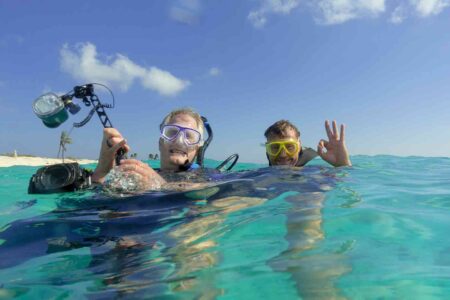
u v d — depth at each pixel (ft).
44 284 1.72
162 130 4.12
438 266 1.73
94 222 2.65
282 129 5.10
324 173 4.44
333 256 1.86
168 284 1.65
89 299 1.56
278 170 4.49
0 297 1.61
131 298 1.55
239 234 2.25
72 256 2.07
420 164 6.93
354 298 1.46
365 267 1.72
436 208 2.82
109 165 3.73
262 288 1.56
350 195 3.26
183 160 4.13
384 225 2.34
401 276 1.63
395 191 3.53
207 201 3.03
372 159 8.74
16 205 3.54
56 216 2.84
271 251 1.96
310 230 2.27
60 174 3.68
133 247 2.15
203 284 1.63
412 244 2.01
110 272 1.83
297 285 1.57
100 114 3.94
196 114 4.37
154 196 3.18
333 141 5.14
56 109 3.68
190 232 2.35
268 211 2.72
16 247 2.23
